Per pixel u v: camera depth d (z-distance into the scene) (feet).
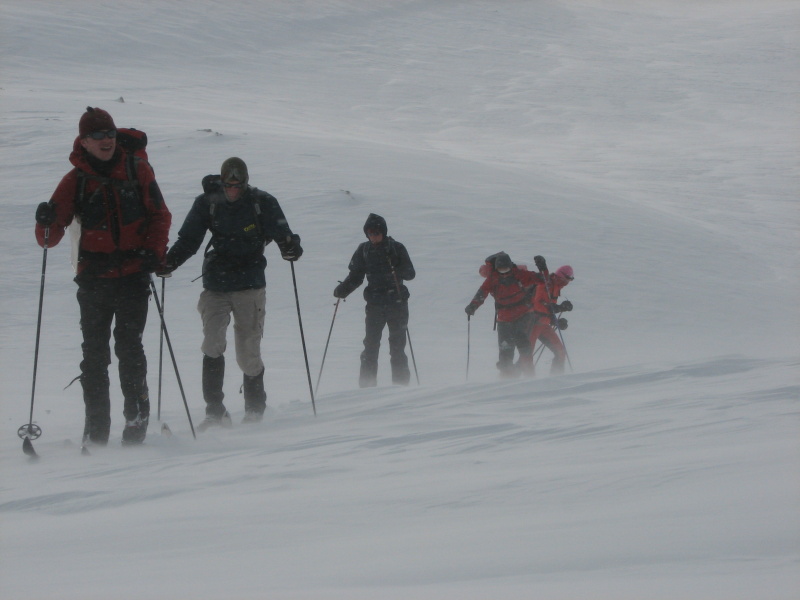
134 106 284.61
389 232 152.87
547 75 577.84
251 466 31.96
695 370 46.03
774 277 158.81
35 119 226.58
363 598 13.19
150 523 22.57
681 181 282.56
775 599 11.49
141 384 45.75
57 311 112.88
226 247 52.85
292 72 540.93
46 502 28.60
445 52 632.38
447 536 17.67
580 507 19.33
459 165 218.59
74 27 548.72
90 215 45.16
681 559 14.05
